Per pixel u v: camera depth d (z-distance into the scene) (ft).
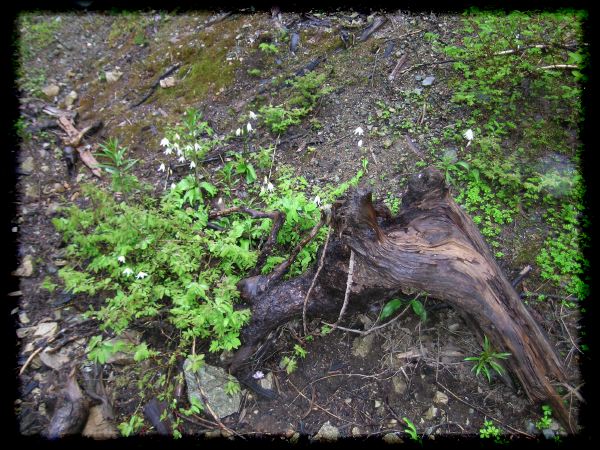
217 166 6.73
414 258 4.48
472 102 6.64
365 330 5.11
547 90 6.66
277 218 5.48
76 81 7.98
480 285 4.42
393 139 6.63
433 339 5.00
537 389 4.43
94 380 4.85
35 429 4.53
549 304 5.16
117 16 8.73
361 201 4.40
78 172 6.79
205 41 8.09
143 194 6.40
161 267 5.46
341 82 7.32
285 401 4.89
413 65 7.28
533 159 6.17
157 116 7.34
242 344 4.98
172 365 4.97
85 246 5.59
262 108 6.83
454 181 6.05
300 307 4.92
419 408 4.75
